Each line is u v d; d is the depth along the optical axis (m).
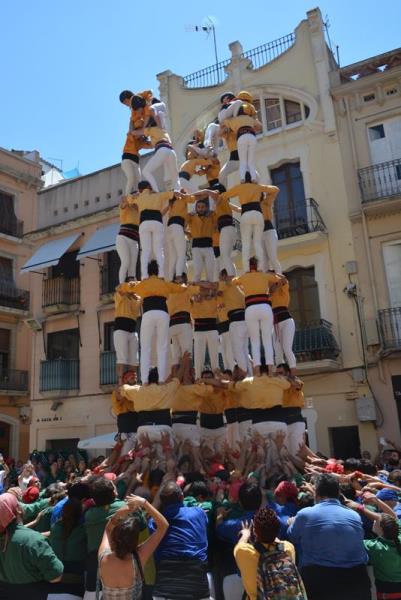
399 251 15.88
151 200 8.39
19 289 25.09
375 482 5.66
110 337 20.59
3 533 3.98
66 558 4.38
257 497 4.55
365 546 4.42
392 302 15.69
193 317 9.41
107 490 4.36
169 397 7.59
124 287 8.59
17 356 24.81
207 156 10.03
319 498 4.30
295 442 8.27
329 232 16.84
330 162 17.27
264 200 9.16
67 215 22.83
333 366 15.55
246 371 8.87
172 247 9.11
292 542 4.16
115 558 3.49
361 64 17.38
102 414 19.94
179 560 4.09
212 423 9.08
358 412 15.09
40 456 18.97
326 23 19.03
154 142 9.09
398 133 16.56
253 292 8.18
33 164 27.08
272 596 3.43
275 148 18.23
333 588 3.82
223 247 9.41
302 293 17.11
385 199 15.81
